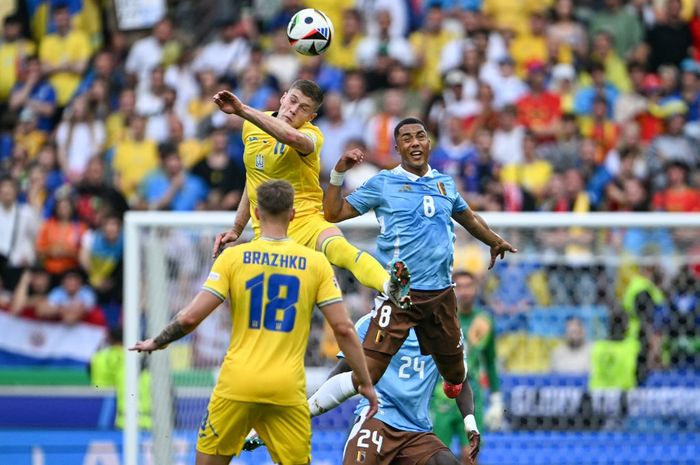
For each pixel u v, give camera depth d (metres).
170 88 55.12
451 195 26.94
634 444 39.88
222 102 24.77
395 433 29.27
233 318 24.58
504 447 39.47
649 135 54.31
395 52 54.81
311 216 27.11
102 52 58.38
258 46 56.84
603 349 40.03
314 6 58.88
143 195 51.50
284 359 24.34
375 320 26.36
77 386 43.94
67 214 49.59
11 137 57.16
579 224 38.94
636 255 40.38
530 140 51.47
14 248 49.94
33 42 59.41
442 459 28.73
